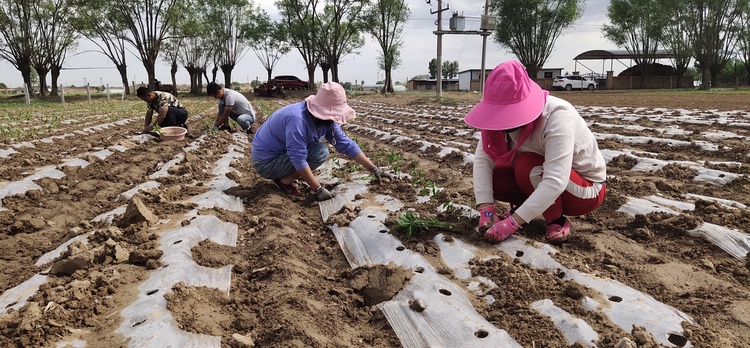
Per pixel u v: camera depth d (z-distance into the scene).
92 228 4.02
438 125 11.17
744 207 3.91
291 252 3.43
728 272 2.85
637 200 4.09
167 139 9.05
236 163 6.95
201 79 46.28
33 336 2.28
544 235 3.50
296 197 5.07
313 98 4.70
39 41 35.03
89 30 33.19
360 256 3.44
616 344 2.08
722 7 38.78
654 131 8.37
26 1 33.41
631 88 45.72
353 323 2.55
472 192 4.65
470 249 3.27
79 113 16.44
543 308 2.47
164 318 2.42
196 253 3.33
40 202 5.00
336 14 38.94
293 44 42.56
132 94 39.53
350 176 5.75
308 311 2.57
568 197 3.28
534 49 43.12
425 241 3.51
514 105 2.93
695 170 5.11
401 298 2.76
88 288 2.77
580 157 3.19
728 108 13.91
